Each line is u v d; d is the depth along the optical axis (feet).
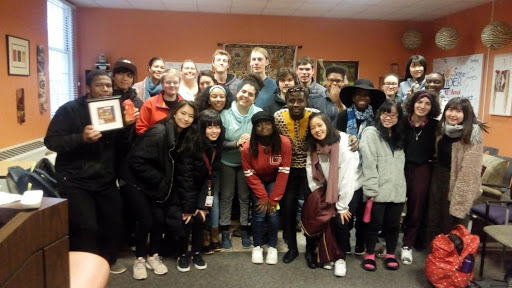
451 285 7.79
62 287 3.38
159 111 8.66
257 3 17.60
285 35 20.45
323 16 20.34
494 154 13.10
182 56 19.89
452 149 8.64
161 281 8.11
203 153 8.31
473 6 17.34
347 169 8.34
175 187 8.38
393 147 8.73
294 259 9.23
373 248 8.86
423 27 21.17
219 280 8.20
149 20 19.43
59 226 3.27
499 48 14.99
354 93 9.22
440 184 9.11
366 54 21.11
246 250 9.68
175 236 8.79
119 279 8.14
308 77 10.53
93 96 7.57
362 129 9.17
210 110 8.52
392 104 8.49
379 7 17.98
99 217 8.14
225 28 19.98
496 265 9.27
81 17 18.85
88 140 7.22
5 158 10.57
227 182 9.48
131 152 7.96
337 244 8.68
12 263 2.66
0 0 10.84
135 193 8.08
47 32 14.25
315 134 8.21
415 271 8.83
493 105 16.17
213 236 9.52
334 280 8.34
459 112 8.36
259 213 8.91
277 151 8.39
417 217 9.17
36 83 13.37
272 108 9.85
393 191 8.55
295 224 9.11
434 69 20.54
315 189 8.65
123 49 19.42
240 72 20.27
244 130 9.32
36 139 13.33
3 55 11.10
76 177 7.54
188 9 19.15
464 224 9.29
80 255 4.68
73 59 18.61
